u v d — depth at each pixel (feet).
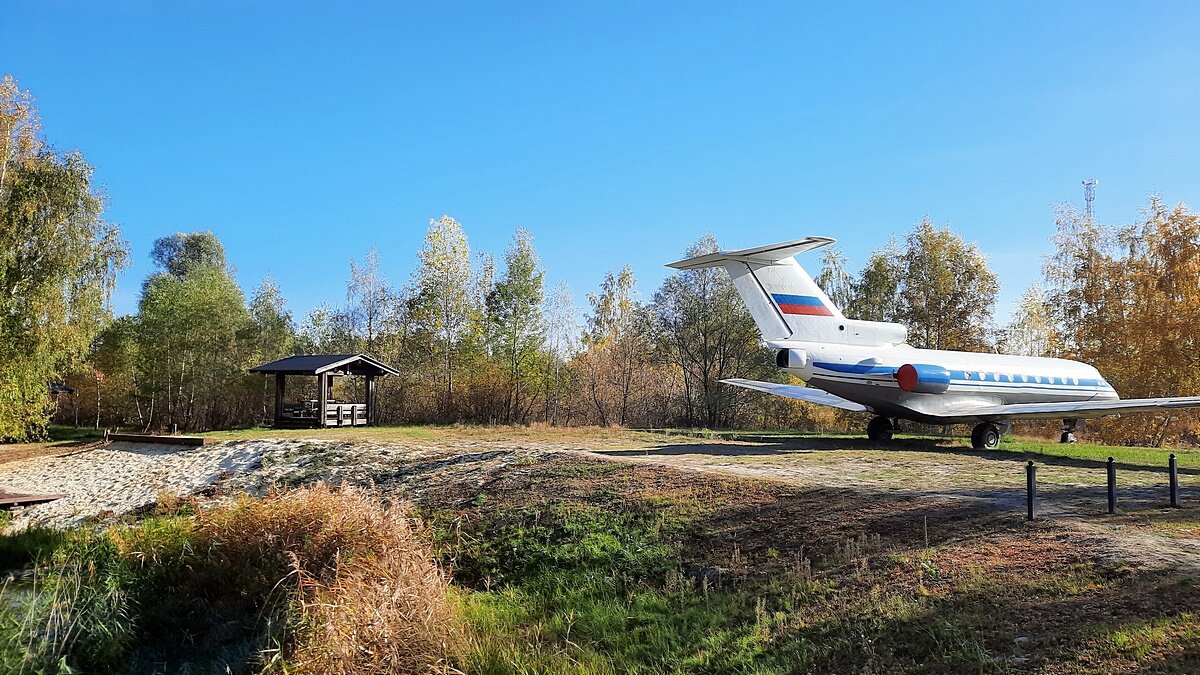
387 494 60.18
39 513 71.05
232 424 155.22
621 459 58.59
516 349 144.56
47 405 105.91
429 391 146.20
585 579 38.09
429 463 68.39
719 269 137.08
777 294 71.77
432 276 155.22
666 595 34.50
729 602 31.94
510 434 95.71
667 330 139.64
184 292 160.25
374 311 172.65
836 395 76.54
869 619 26.76
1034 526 32.81
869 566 31.30
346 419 120.57
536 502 48.96
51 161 100.58
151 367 156.97
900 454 64.03
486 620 32.76
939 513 36.65
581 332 153.17
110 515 66.18
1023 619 24.29
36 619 28.50
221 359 160.76
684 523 41.27
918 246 139.13
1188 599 23.13
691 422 134.62
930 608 26.43
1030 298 164.35
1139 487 43.88
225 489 71.26
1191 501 38.17
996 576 27.73
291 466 75.92
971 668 22.12
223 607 31.19
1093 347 131.54
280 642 26.63
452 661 27.43
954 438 86.38
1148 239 125.39
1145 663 19.95
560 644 30.96
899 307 142.00
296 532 31.78
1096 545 29.12
